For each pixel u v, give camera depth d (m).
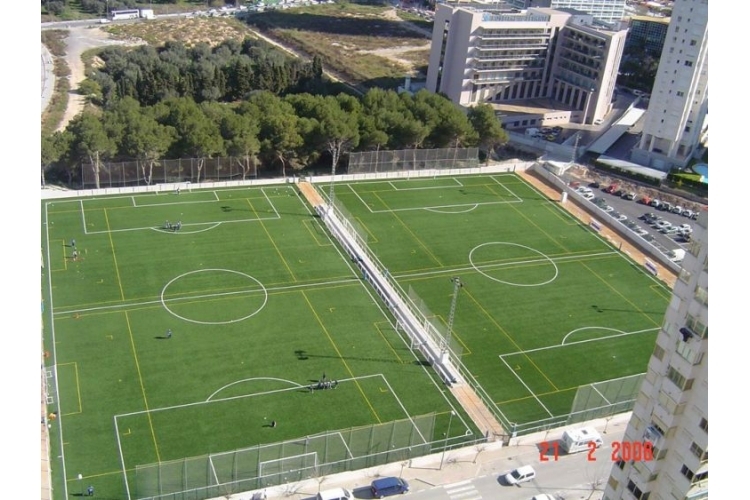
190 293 106.25
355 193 142.00
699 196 160.75
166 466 73.12
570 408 90.69
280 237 123.44
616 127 198.00
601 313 111.25
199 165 139.25
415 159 152.88
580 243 131.88
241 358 94.00
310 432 83.06
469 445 83.44
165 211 127.75
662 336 53.00
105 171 133.75
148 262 112.69
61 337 94.56
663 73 169.75
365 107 158.62
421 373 94.50
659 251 128.75
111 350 93.19
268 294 107.75
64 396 84.94
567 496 76.62
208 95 195.88
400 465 78.50
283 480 75.88
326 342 98.56
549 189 152.88
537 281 118.06
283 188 140.38
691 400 51.03
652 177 165.38
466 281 116.06
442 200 142.88
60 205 126.12
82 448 78.12
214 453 78.81
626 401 90.88
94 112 179.25
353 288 111.44
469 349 100.12
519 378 95.38
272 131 144.75
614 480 59.03
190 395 87.00
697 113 171.50
